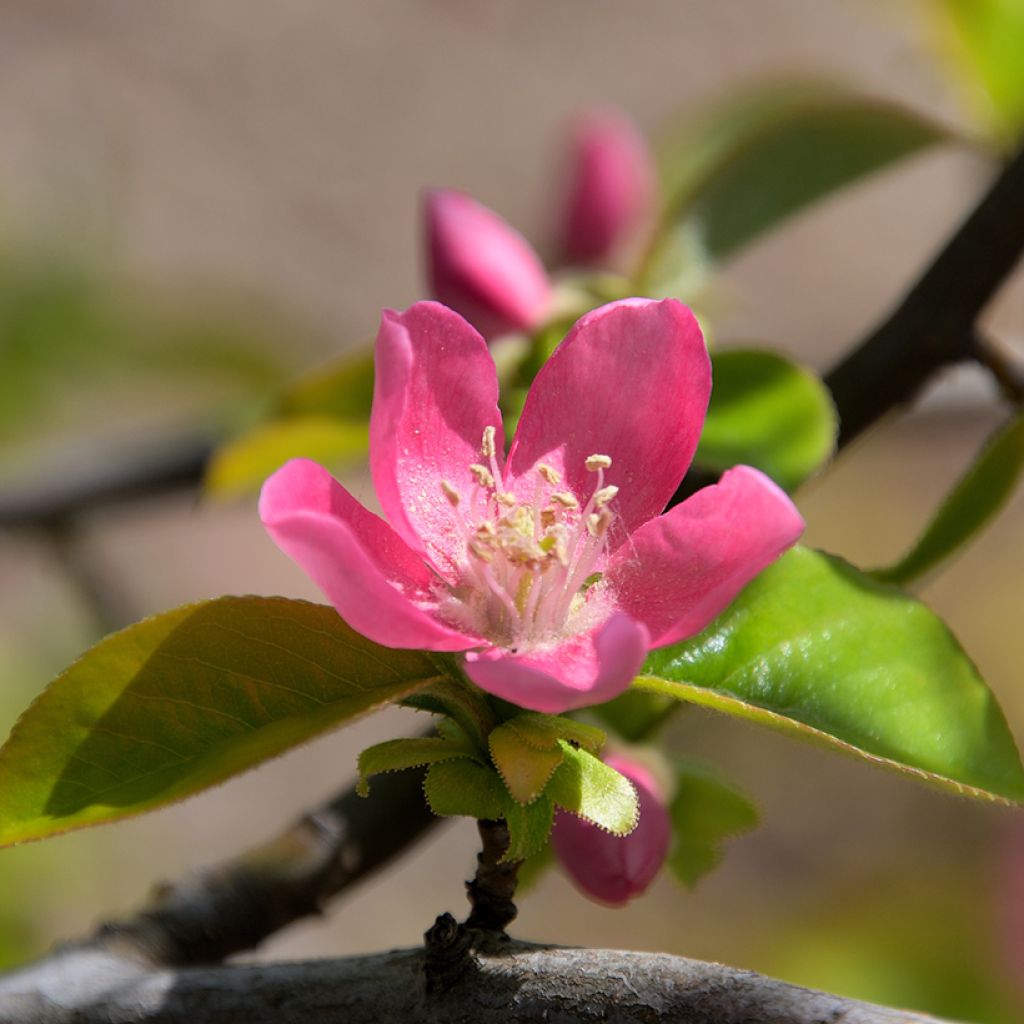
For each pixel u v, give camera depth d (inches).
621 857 13.0
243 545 34.3
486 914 12.4
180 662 12.2
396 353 12.0
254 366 22.5
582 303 14.7
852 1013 11.8
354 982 12.5
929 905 22.5
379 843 13.6
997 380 14.1
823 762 28.5
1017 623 30.0
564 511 12.6
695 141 16.7
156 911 13.4
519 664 11.7
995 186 14.0
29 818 12.1
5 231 22.2
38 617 23.6
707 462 13.8
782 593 12.6
